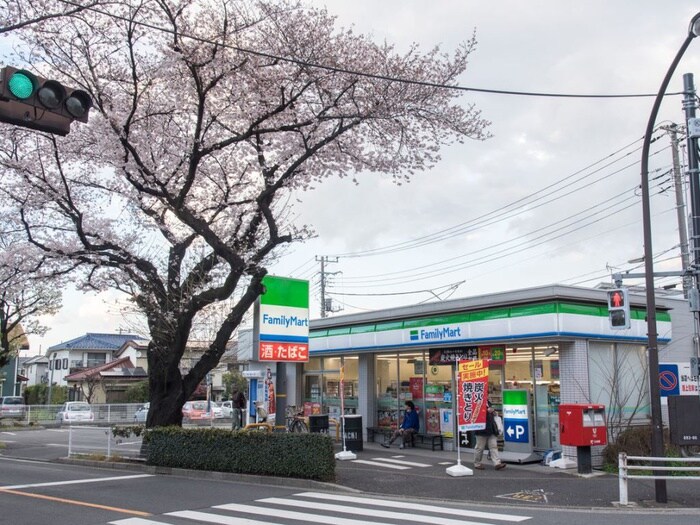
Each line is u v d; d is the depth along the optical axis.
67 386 55.38
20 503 10.84
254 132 15.39
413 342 18.86
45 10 13.47
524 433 16.20
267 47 14.92
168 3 14.01
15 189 15.98
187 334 16.22
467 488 12.32
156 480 14.00
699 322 12.52
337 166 16.70
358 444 18.44
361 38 15.27
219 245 15.37
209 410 37.28
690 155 12.87
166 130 16.28
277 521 9.25
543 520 9.40
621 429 15.91
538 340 15.59
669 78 10.88
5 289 16.95
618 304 11.69
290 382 25.00
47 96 7.20
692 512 10.12
